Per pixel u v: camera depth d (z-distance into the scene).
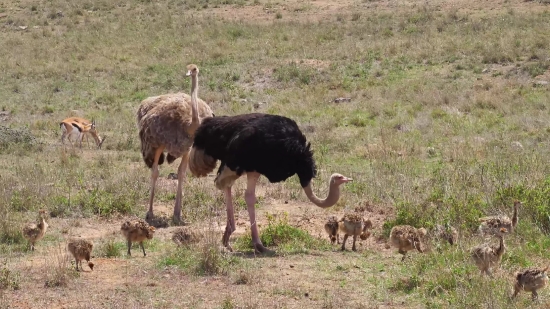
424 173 37.00
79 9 96.75
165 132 29.94
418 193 30.83
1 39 84.94
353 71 66.12
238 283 21.56
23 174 36.75
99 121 57.56
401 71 65.19
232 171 25.09
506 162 35.19
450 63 65.69
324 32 79.19
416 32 76.69
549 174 32.53
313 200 24.97
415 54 68.12
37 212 30.36
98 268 23.03
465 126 49.28
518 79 60.03
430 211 27.39
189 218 30.80
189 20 89.06
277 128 24.75
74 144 49.50
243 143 24.59
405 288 20.97
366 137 48.22
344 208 31.73
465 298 19.17
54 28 88.75
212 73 68.25
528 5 83.94
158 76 69.31
